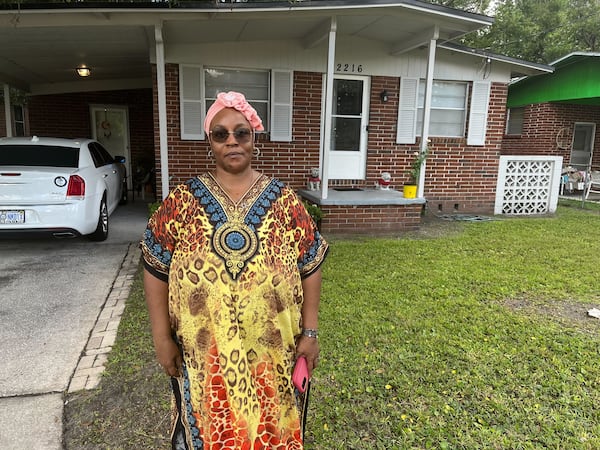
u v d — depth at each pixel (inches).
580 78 444.8
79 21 219.0
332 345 128.2
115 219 315.0
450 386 108.5
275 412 64.1
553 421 96.0
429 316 149.7
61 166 230.4
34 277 190.9
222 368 59.0
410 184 299.4
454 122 354.9
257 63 304.5
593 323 146.6
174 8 218.8
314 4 237.6
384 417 97.5
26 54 280.5
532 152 508.1
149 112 438.0
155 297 64.6
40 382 110.7
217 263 58.8
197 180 63.9
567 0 926.4
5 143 237.5
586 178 428.8
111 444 89.3
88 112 419.8
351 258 219.6
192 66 294.7
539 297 170.2
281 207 63.8
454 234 281.7
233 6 225.0
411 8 248.2
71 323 145.4
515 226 309.3
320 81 318.0
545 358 122.3
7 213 208.2
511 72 360.5
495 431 92.7
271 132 315.9
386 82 330.0
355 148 336.5
